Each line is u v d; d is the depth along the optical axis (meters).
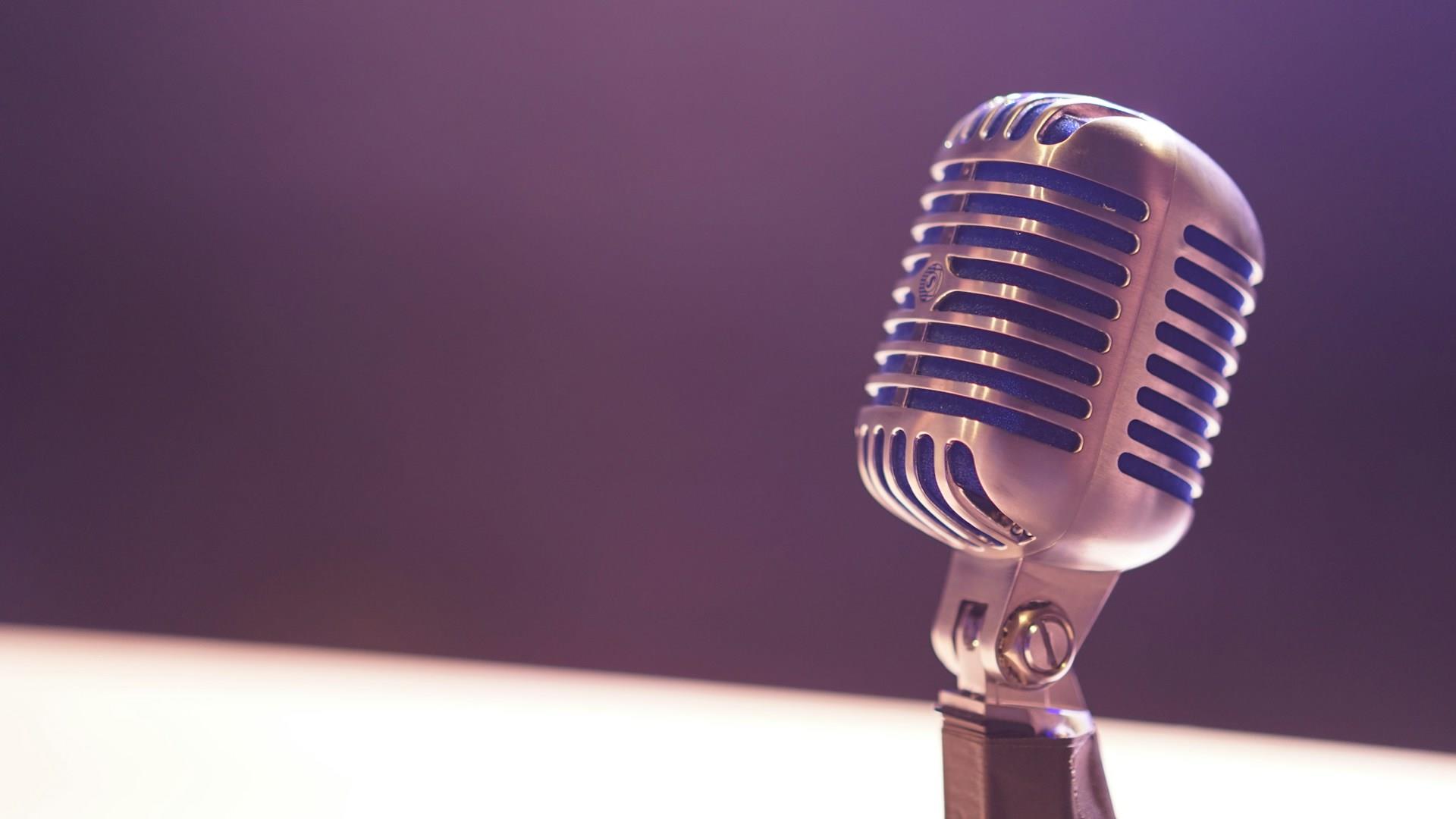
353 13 3.26
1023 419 0.84
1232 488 2.98
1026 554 0.88
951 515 0.90
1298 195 2.92
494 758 1.72
